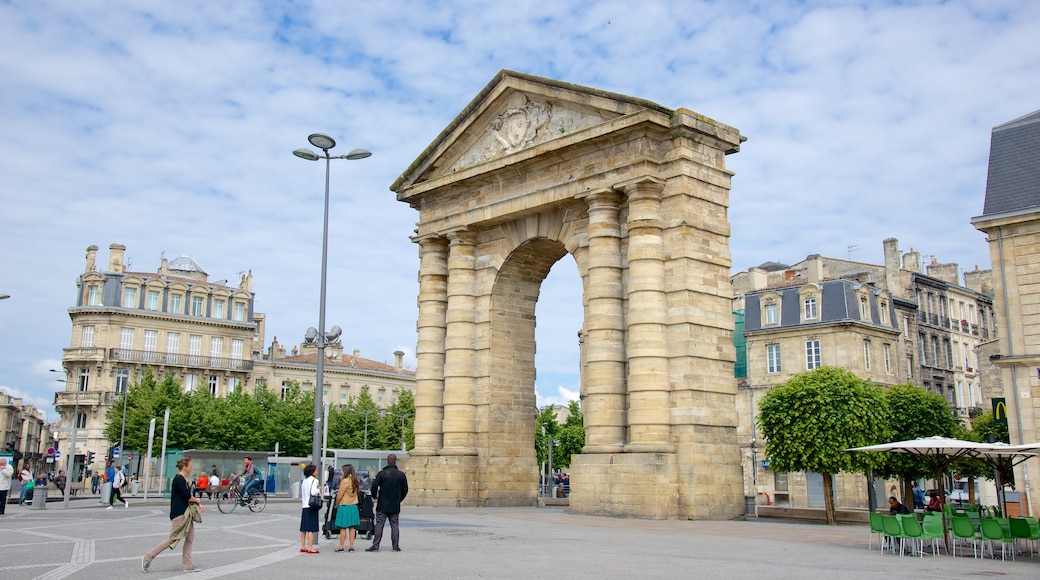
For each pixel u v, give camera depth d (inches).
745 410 2556.6
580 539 861.2
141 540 855.1
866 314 2487.7
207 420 2930.6
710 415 1211.2
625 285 1289.4
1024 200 1330.0
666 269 1242.0
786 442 1270.9
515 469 1482.5
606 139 1290.6
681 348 1206.9
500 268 1493.6
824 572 616.4
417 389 1540.4
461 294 1507.1
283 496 2127.2
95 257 3516.2
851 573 614.9
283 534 928.3
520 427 1503.4
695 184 1264.8
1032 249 1318.9
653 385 1201.4
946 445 808.3
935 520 799.7
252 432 3029.0
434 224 1568.7
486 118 1505.9
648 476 1161.4
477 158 1523.1
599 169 1311.5
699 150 1282.0
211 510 1418.6
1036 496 1273.4
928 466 1359.5
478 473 1448.1
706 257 1254.3
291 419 3191.4
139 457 2701.8
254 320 3988.7
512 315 1525.6
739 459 1242.6
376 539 741.3
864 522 1249.4
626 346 1277.1
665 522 1106.1
